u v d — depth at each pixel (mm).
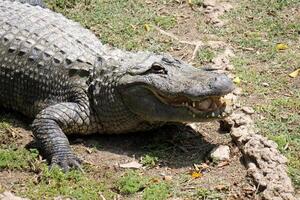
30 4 12289
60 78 10156
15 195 8500
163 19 12891
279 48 12070
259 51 12023
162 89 9227
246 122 9844
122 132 9945
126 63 9781
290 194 8352
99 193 8578
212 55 11836
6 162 9117
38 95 10352
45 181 8766
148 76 9406
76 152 9547
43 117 9586
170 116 9383
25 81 10445
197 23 12875
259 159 8977
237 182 8781
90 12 13125
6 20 11023
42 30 10828
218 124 10133
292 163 9047
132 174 8906
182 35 12516
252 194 8531
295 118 10125
